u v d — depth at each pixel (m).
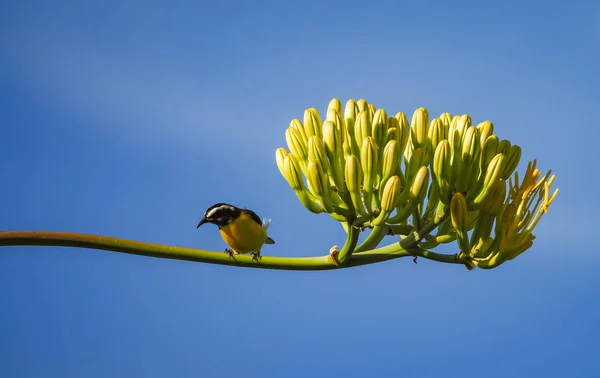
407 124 7.18
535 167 6.99
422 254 6.74
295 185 6.85
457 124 7.03
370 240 6.72
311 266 6.53
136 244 5.98
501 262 6.75
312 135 7.07
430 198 6.86
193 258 6.18
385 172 6.68
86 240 5.78
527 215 6.80
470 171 6.74
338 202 6.88
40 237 5.66
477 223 6.80
